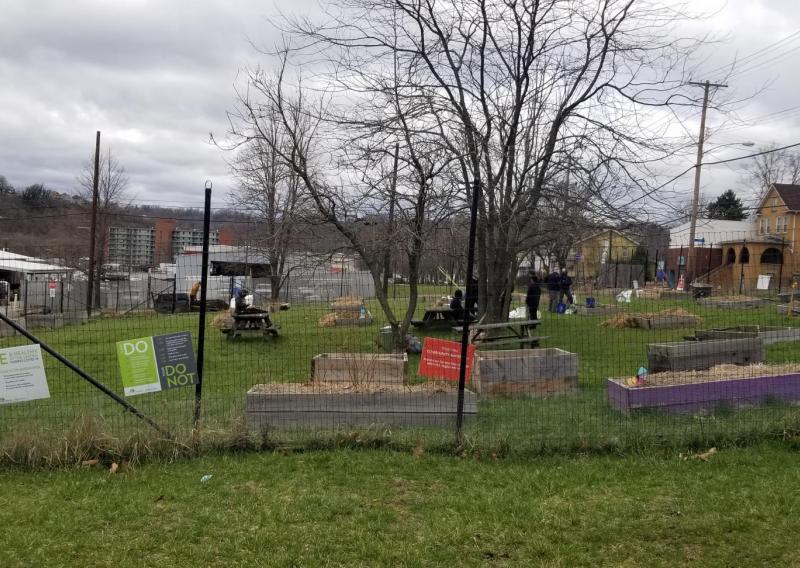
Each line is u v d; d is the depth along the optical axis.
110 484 5.09
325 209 11.55
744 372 7.48
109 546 4.06
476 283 17.34
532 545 4.05
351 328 17.12
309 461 5.57
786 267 35.22
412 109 11.98
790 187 45.78
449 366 6.55
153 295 24.08
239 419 6.11
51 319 19.06
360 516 4.48
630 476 5.19
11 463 5.46
